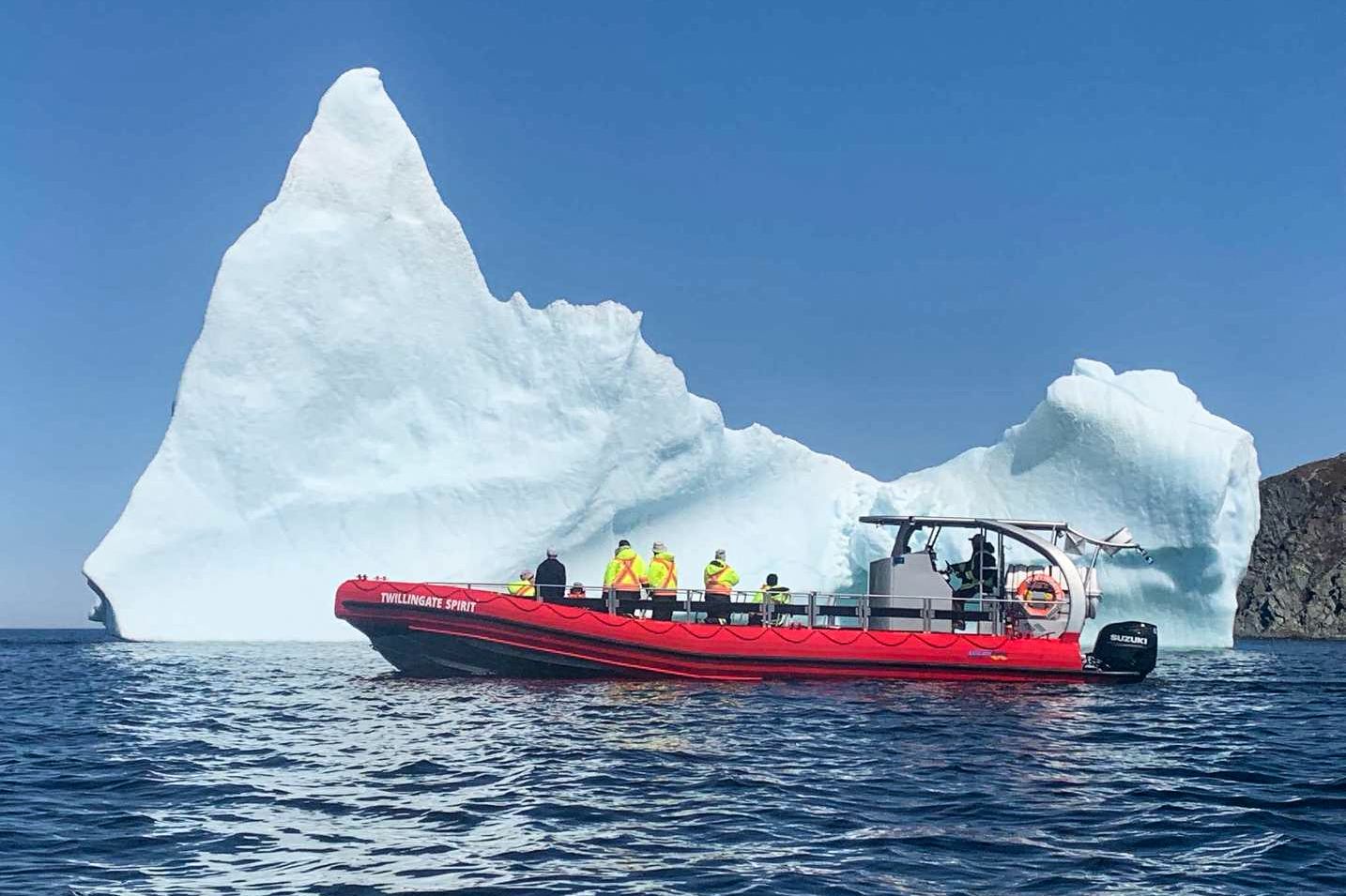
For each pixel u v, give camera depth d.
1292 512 92.94
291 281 28.41
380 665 22.11
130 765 11.01
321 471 28.00
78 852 7.62
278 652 25.67
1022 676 17.36
